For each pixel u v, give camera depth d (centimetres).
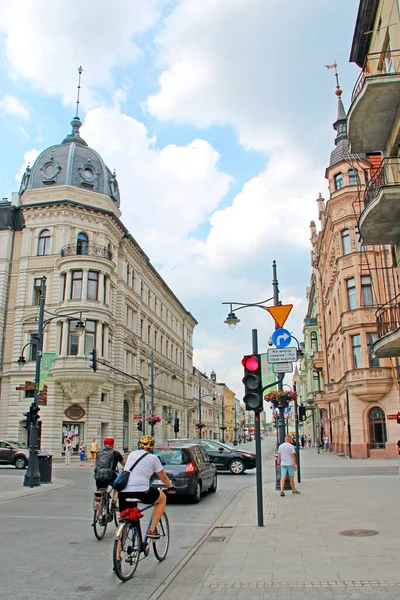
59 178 4166
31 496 1647
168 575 704
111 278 4097
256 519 1123
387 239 1714
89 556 820
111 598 606
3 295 4003
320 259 5084
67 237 3978
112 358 4106
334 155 3888
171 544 919
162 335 6006
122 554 675
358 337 3316
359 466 2702
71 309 3728
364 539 846
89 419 3681
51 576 703
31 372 3797
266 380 1778
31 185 4194
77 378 3591
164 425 5812
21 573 718
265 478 2338
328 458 3612
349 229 3472
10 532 1030
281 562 725
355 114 1512
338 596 561
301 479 2066
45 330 3838
